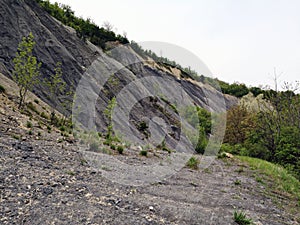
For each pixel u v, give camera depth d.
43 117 11.88
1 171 4.35
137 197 4.66
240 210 5.01
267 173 9.92
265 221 4.66
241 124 21.61
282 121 16.39
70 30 31.34
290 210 5.73
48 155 6.05
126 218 3.66
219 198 5.61
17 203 3.47
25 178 4.30
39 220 3.19
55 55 22.39
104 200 4.15
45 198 3.77
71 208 3.62
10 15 21.61
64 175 4.96
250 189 7.09
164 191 5.45
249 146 18.05
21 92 12.56
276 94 17.09
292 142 14.48
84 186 4.60
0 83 12.86
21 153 5.62
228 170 9.72
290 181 9.44
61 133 9.20
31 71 11.59
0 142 5.97
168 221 3.85
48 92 15.72
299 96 16.48
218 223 4.12
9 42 18.86
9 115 8.92
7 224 2.99
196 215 4.27
